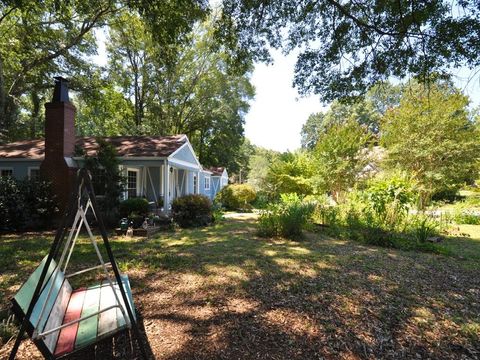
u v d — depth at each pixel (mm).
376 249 6559
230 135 28625
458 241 7777
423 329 2930
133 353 2430
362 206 9023
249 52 7293
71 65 16891
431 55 5555
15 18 13641
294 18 6578
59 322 2271
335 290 3930
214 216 12242
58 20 13797
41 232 9117
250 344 2578
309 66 7258
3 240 7574
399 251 6402
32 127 21266
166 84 24812
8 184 9562
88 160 9758
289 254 5895
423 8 5062
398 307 3434
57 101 10672
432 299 3695
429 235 7777
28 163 12398
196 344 2566
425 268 5094
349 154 12656
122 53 22000
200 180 21062
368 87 6996
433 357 2457
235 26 6867
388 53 6141
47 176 10438
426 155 14367
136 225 9227
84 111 22172
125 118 24750
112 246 6691
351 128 13359
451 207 15102
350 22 6277
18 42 14117
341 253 6078
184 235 8461
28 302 1972
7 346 2508
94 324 2270
